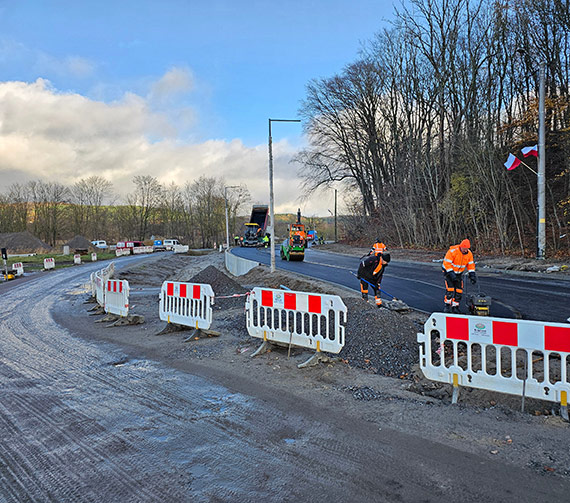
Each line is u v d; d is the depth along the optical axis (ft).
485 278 50.37
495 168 77.00
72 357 24.39
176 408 15.92
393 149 136.77
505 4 79.25
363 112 148.87
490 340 15.19
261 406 15.88
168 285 30.50
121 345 27.17
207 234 303.07
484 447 12.03
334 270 71.61
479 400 15.67
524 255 67.15
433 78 112.16
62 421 14.90
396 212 121.80
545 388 14.17
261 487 10.37
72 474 11.27
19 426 14.57
